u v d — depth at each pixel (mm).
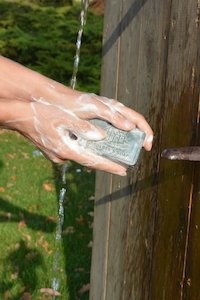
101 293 1826
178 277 1257
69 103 1009
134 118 1026
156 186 1376
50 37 5949
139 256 1498
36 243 2832
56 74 5785
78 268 2633
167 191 1309
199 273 1166
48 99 1049
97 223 1851
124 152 981
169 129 1299
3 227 2977
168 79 1312
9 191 3508
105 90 1752
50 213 3191
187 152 1077
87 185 3656
